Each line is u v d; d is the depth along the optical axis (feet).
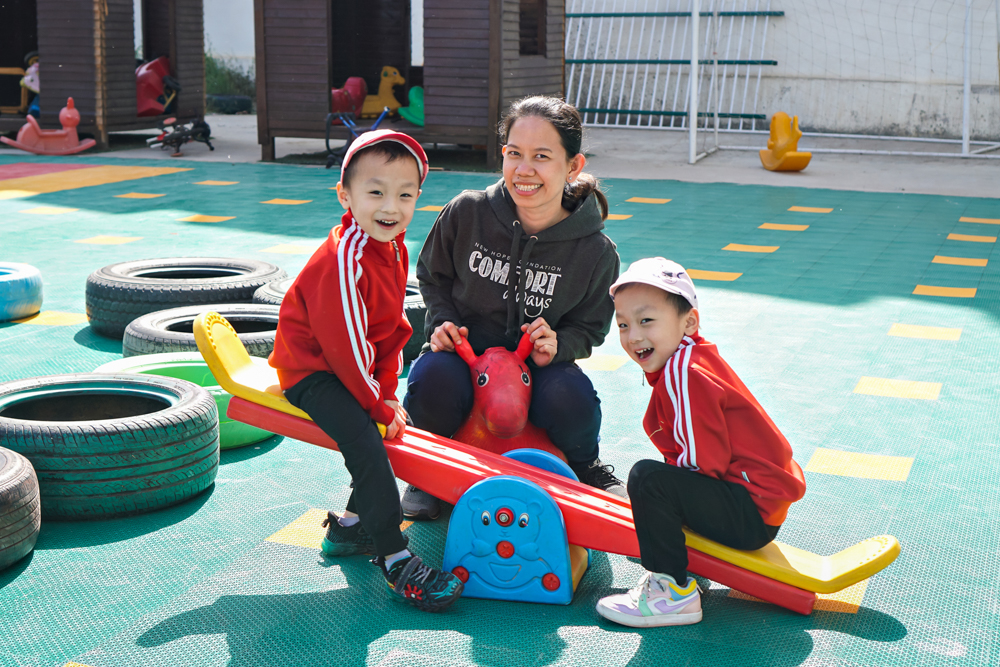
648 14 51.67
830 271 19.53
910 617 6.96
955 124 46.29
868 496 9.06
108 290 13.85
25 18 47.96
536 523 7.09
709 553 6.95
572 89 54.80
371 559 7.64
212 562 7.73
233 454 10.09
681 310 6.81
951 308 16.48
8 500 7.34
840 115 48.67
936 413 11.36
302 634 6.66
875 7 46.85
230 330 8.21
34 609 6.97
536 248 8.34
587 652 6.47
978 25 45.01
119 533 8.23
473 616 6.97
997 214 27.17
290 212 26.71
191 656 6.37
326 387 7.14
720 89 51.08
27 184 31.76
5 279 14.98
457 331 8.45
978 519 8.57
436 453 7.52
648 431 7.23
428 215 26.21
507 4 35.65
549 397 8.22
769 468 6.68
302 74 37.88
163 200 28.68
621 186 32.96
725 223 25.58
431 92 36.76
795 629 6.79
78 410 9.63
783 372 12.96
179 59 45.83
